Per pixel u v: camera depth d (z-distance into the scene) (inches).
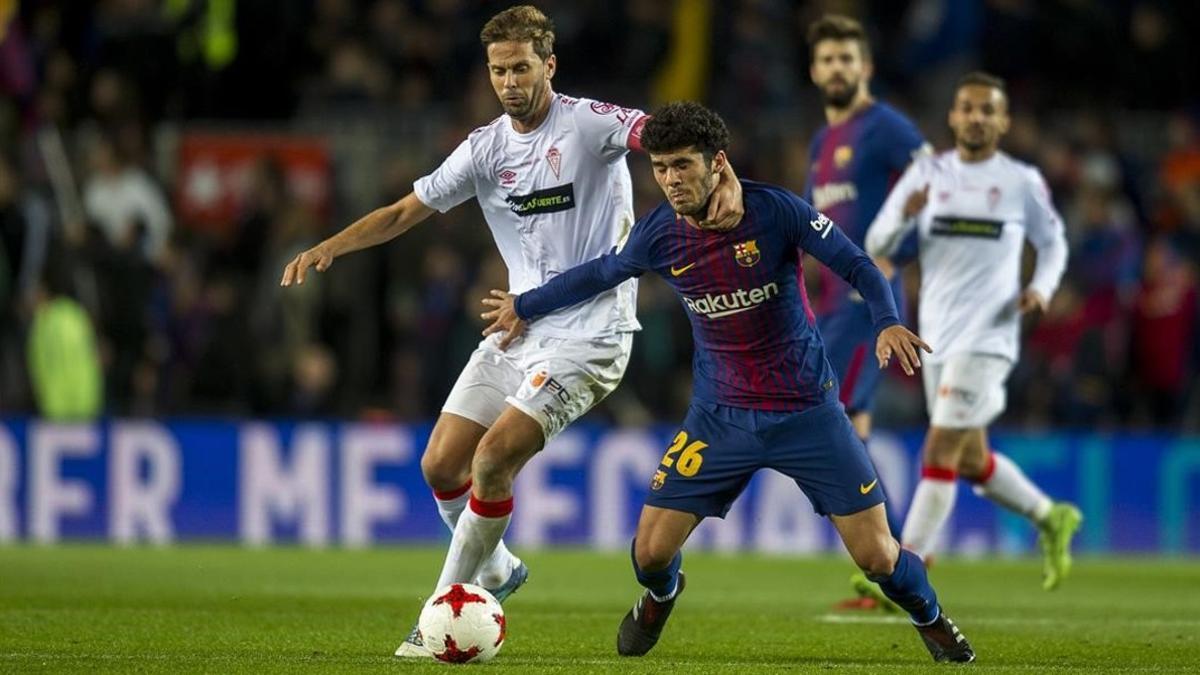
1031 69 2657.5
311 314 2223.2
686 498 933.8
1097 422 2220.7
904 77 2620.6
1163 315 2269.9
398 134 2469.2
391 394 2274.9
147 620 1141.1
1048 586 1450.5
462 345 2170.3
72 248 2151.8
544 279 1017.5
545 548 2054.6
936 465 1353.3
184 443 2039.9
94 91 2415.1
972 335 1347.2
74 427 2021.4
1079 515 1443.2
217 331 2186.3
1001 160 1368.1
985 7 2613.2
